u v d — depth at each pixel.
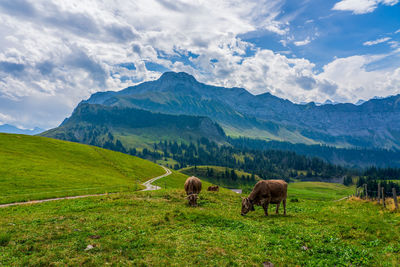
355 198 30.25
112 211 21.61
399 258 11.09
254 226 16.58
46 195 36.81
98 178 60.72
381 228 15.51
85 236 14.19
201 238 14.05
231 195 35.00
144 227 16.09
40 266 10.67
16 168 54.16
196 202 25.95
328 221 18.31
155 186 65.12
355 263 10.94
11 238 13.39
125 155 107.44
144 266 10.84
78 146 97.00
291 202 33.38
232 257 11.70
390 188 129.75
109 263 10.97
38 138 92.56
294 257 11.77
